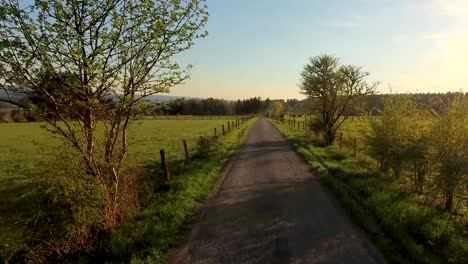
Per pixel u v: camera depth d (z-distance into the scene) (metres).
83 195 7.09
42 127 7.10
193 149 26.31
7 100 6.73
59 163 7.05
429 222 8.73
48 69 6.69
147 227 8.44
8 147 32.34
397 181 13.47
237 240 8.02
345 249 7.46
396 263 6.77
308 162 19.12
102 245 7.49
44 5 6.41
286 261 6.91
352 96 28.03
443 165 10.70
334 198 11.59
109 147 8.10
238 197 11.87
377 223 8.92
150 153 25.00
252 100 172.62
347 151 22.98
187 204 10.62
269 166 18.17
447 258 6.91
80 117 7.60
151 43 7.56
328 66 29.06
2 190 13.70
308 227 8.82
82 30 7.08
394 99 14.50
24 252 7.77
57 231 7.00
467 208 10.70
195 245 7.76
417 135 13.02
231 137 34.34
